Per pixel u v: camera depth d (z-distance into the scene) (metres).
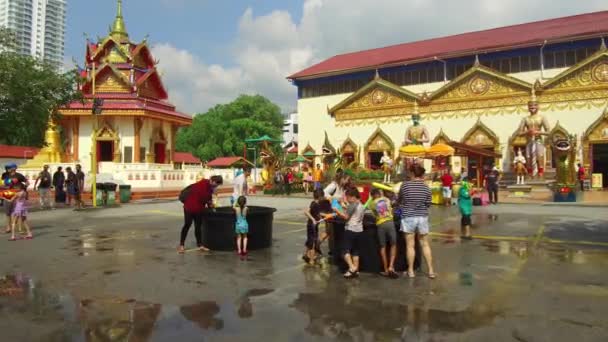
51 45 107.12
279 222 14.80
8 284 7.00
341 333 4.95
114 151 36.00
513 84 33.00
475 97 34.66
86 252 9.66
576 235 11.49
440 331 4.97
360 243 7.80
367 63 40.53
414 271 7.78
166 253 9.53
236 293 6.50
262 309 5.77
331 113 42.34
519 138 32.59
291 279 7.31
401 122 38.12
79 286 6.88
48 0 106.31
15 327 5.14
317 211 8.77
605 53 29.59
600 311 5.59
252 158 74.19
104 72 37.62
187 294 6.45
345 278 7.34
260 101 84.56
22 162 54.06
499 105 33.62
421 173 7.36
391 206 8.03
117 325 5.20
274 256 9.22
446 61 36.44
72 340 4.77
